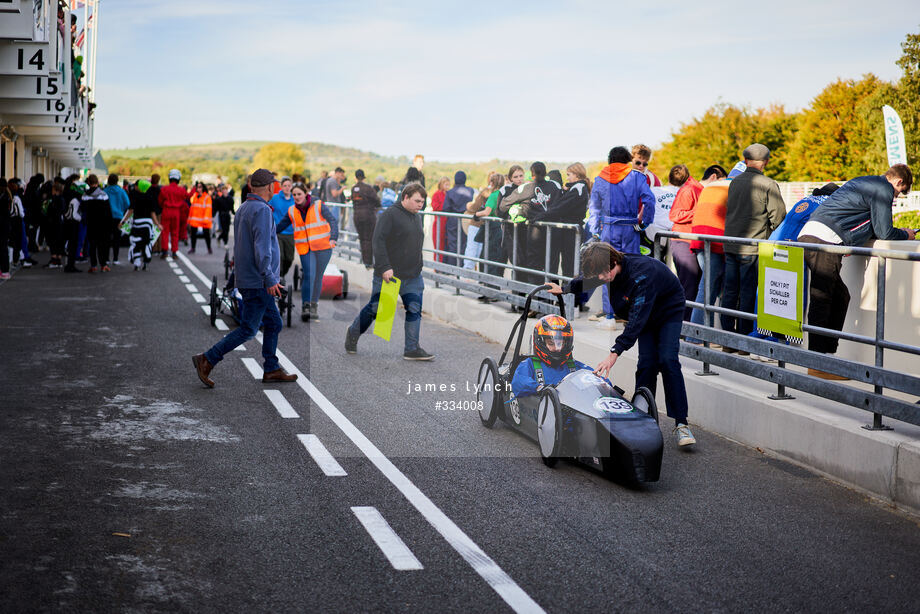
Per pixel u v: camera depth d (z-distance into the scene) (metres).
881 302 6.09
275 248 9.08
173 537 4.95
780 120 56.78
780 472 6.43
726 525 5.33
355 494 5.76
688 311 9.96
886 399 6.00
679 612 4.14
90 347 10.87
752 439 7.12
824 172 47.31
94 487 5.75
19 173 28.78
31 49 14.92
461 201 10.42
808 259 7.75
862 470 5.99
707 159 57.75
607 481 6.17
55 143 31.83
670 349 7.05
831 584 4.50
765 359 8.70
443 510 5.49
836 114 47.75
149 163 104.81
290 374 9.16
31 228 24.16
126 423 7.41
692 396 7.88
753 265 8.79
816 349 7.73
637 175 9.95
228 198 29.72
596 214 9.91
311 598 4.22
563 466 6.48
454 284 7.68
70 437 6.93
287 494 5.73
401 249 7.62
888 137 15.52
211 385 8.85
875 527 5.34
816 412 6.60
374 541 4.96
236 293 12.38
